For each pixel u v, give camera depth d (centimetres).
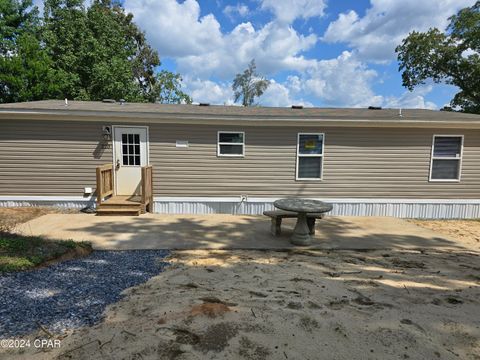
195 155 781
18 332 232
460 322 268
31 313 261
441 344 234
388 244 562
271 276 379
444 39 1930
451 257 490
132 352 210
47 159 746
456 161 812
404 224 733
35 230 570
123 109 782
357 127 790
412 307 297
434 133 795
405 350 224
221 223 687
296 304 294
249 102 3406
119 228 611
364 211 818
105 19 1791
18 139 732
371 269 421
